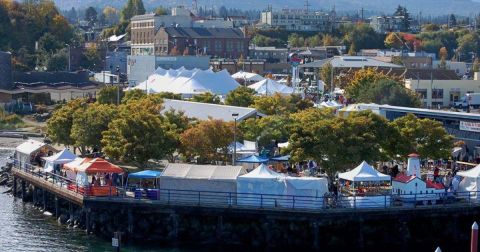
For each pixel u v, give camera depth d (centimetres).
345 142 10694
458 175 10669
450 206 9800
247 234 9638
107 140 11819
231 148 12288
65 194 10562
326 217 9381
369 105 15962
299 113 14075
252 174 9831
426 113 14738
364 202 9612
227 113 14875
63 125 14275
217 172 9956
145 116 11750
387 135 11444
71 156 11962
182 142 11944
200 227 9769
